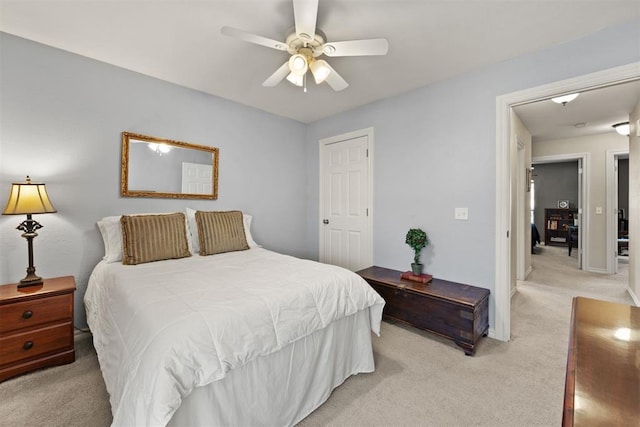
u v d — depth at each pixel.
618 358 0.76
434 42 2.08
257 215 3.58
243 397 1.27
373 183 3.30
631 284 3.46
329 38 2.02
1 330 1.76
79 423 1.45
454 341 2.21
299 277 1.77
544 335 2.47
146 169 2.68
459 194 2.61
